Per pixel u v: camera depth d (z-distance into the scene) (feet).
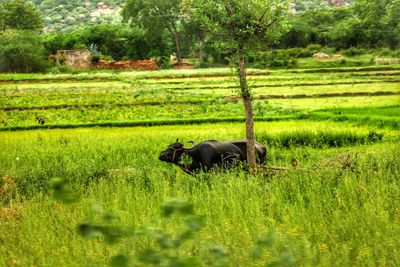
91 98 190.70
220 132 98.53
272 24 60.59
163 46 438.40
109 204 43.60
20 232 35.73
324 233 31.09
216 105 165.17
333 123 108.58
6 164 71.10
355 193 41.42
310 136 87.10
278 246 27.20
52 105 173.37
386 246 27.96
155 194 46.06
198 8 60.80
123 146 82.64
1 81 264.52
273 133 88.79
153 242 27.63
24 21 505.66
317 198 40.75
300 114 125.80
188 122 125.08
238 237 29.71
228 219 34.73
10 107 170.09
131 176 55.57
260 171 55.93
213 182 50.93
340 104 153.48
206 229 32.12
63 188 14.32
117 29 451.12
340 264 26.32
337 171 49.78
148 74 283.59
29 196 50.49
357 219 33.68
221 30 61.11
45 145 88.53
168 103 172.65
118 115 151.12
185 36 437.58
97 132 110.63
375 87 198.80
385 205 37.29
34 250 31.35
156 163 68.54
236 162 59.93
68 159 71.51
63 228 36.09
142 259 14.99
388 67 284.20
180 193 45.16
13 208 44.52
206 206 40.52
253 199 41.37
